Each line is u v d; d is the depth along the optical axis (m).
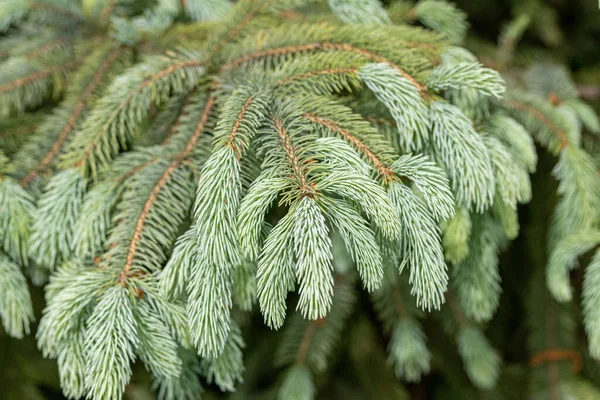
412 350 0.98
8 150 0.92
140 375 1.05
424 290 0.75
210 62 0.86
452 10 0.93
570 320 1.05
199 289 0.75
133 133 0.85
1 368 1.00
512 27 1.08
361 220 0.74
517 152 0.85
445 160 0.81
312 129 0.78
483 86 0.80
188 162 0.82
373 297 1.01
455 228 0.82
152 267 0.79
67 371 0.78
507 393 1.10
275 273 0.73
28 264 0.82
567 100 0.97
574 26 1.32
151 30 0.90
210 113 0.84
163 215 0.81
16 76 0.92
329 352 1.01
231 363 0.82
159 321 0.78
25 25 0.99
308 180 0.75
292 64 0.83
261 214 0.74
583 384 1.03
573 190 0.89
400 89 0.80
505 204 0.83
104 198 0.82
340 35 0.85
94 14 0.95
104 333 0.76
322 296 0.72
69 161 0.83
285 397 0.98
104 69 0.90
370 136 0.79
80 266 0.81
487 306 0.89
